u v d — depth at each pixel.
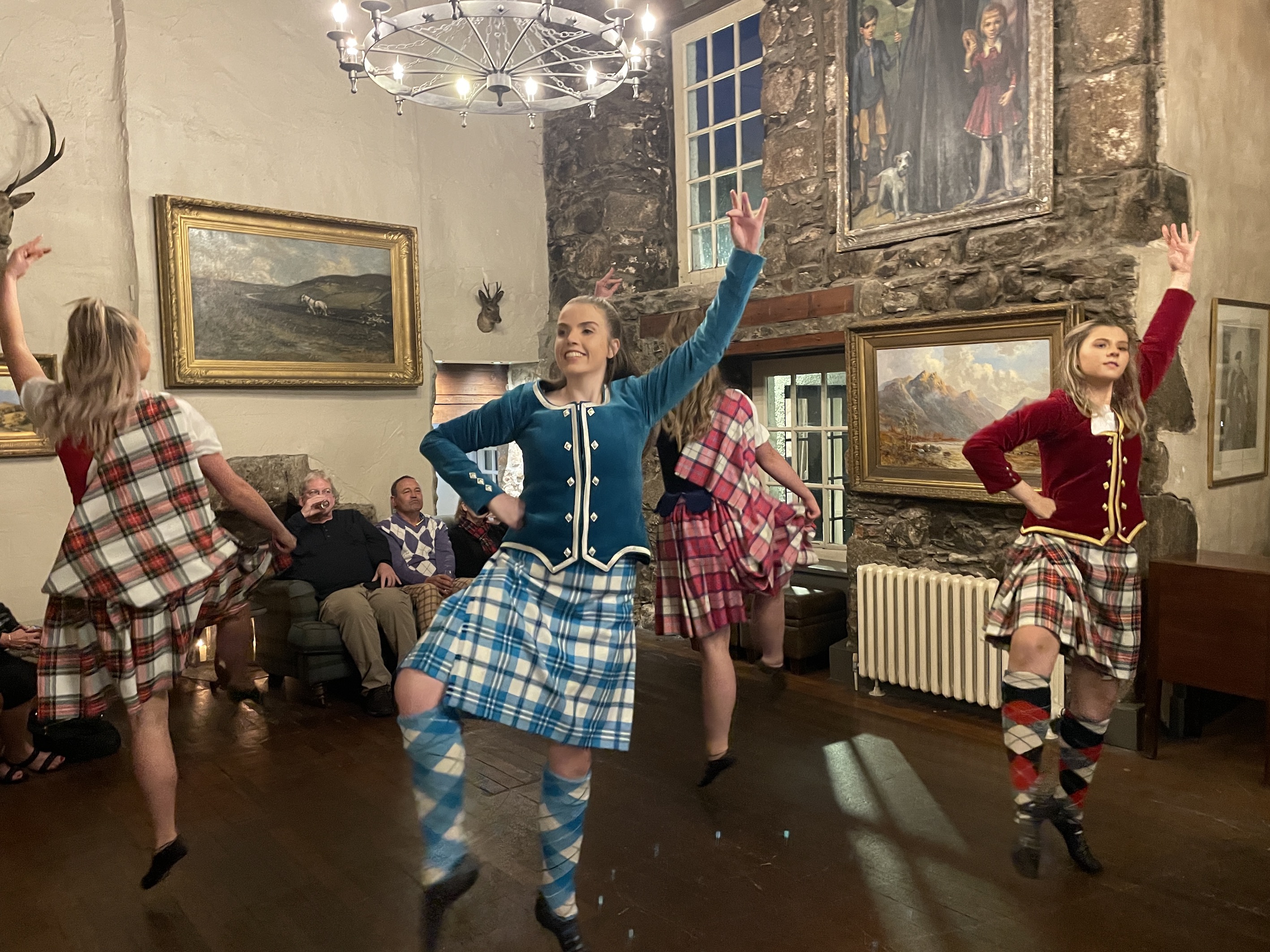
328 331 5.48
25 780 3.41
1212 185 3.84
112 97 4.77
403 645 4.25
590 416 1.96
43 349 4.57
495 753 3.58
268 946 2.22
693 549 2.81
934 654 4.05
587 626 1.94
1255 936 2.19
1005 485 2.45
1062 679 3.63
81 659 2.27
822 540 5.38
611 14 3.34
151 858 2.73
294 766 3.50
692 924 2.29
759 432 2.93
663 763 3.45
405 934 2.27
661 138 6.10
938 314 4.08
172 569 2.22
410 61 5.84
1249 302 4.02
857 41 4.53
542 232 6.56
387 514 5.82
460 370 6.44
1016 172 3.91
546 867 2.03
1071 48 3.74
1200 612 3.28
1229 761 3.40
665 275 6.16
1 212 4.32
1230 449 3.99
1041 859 2.59
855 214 4.59
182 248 4.93
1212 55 3.82
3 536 4.46
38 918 2.38
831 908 2.35
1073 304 3.62
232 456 5.19
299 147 5.41
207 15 5.06
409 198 5.89
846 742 3.68
